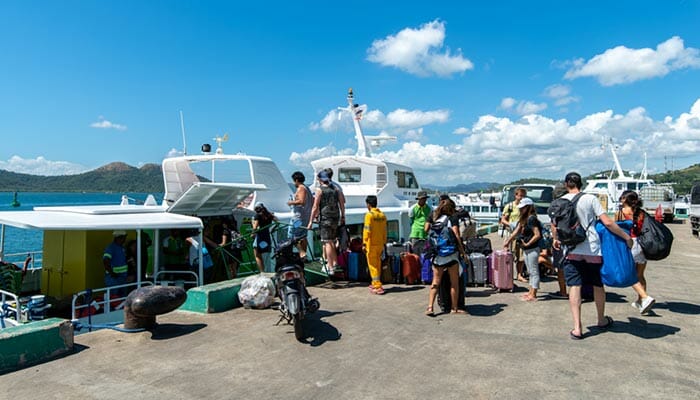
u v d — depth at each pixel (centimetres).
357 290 955
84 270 902
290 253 657
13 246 3262
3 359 513
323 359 557
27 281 966
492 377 500
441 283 780
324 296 900
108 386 477
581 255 625
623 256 640
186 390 468
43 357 548
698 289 999
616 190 4009
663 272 1273
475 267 1013
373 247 920
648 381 485
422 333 658
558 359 551
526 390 466
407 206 1614
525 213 870
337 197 997
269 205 1225
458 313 764
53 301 891
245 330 668
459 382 487
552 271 1136
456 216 753
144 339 622
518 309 800
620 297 891
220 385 481
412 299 875
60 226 751
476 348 593
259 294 776
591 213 620
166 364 538
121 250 893
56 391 464
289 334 651
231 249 1081
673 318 730
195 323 698
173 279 1040
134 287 929
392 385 481
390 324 703
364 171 1622
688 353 569
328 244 989
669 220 3797
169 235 1070
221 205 1126
